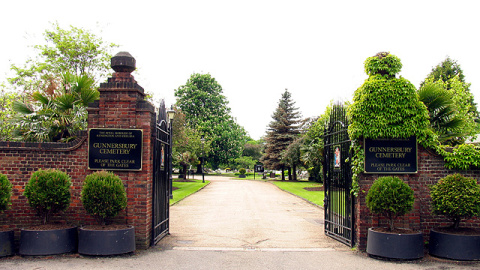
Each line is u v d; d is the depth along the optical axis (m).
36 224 8.78
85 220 8.91
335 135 10.71
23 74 23.56
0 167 8.88
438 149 9.04
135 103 8.90
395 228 8.72
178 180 43.97
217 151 57.91
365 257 8.38
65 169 8.97
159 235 9.92
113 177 8.39
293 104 53.12
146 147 8.85
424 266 7.64
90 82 11.82
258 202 21.41
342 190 10.14
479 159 8.94
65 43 23.84
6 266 7.17
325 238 10.65
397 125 8.92
